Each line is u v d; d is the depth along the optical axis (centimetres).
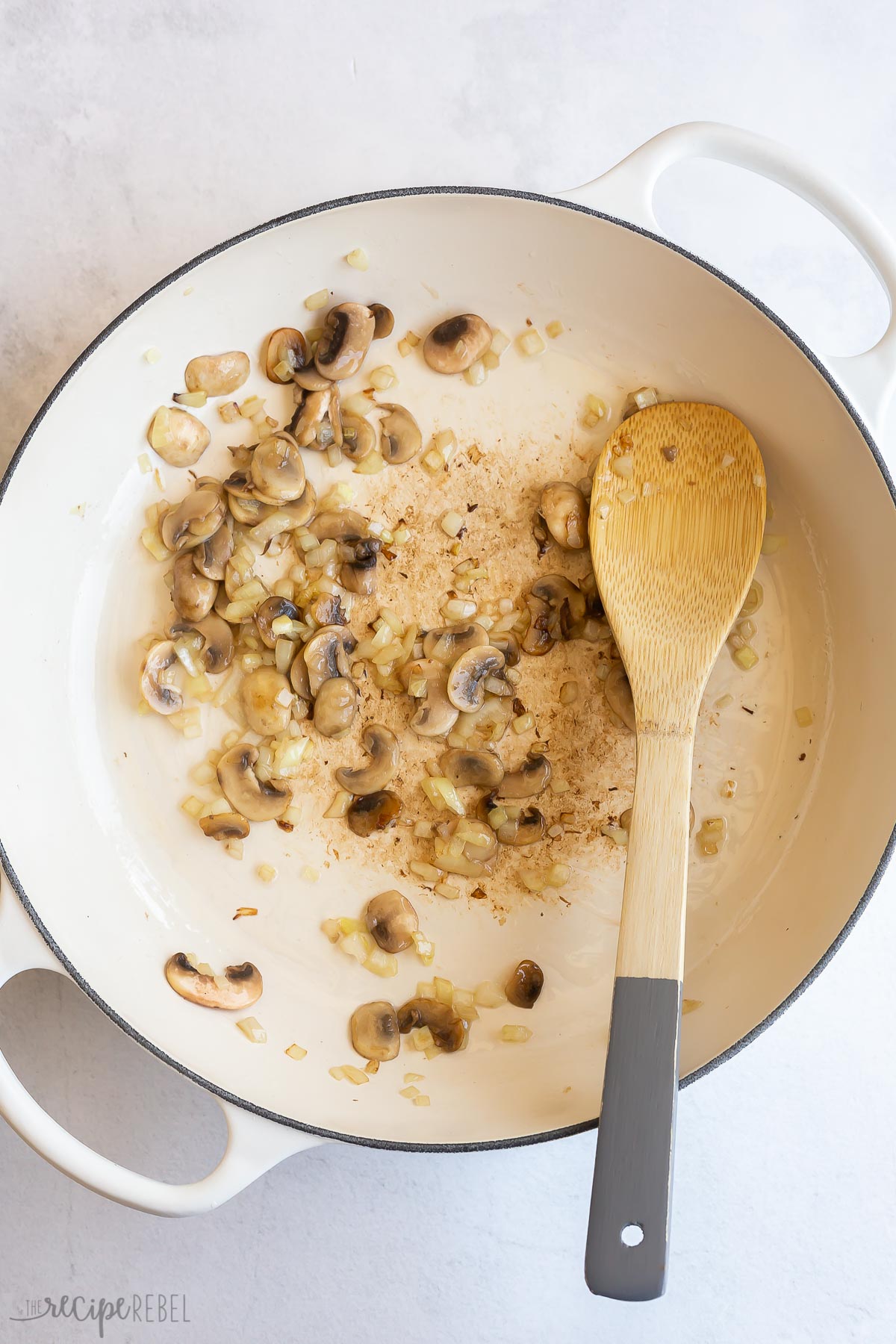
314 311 68
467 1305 70
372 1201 70
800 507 68
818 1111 70
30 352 69
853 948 70
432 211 65
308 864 69
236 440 68
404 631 69
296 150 70
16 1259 71
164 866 69
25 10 69
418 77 70
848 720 68
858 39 71
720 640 65
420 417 69
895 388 65
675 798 64
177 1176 70
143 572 69
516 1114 67
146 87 70
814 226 71
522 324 69
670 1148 61
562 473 69
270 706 68
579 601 68
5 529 66
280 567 69
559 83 71
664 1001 62
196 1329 70
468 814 69
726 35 71
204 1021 68
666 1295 70
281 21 70
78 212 69
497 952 69
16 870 66
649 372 68
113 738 69
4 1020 70
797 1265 70
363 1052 68
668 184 71
